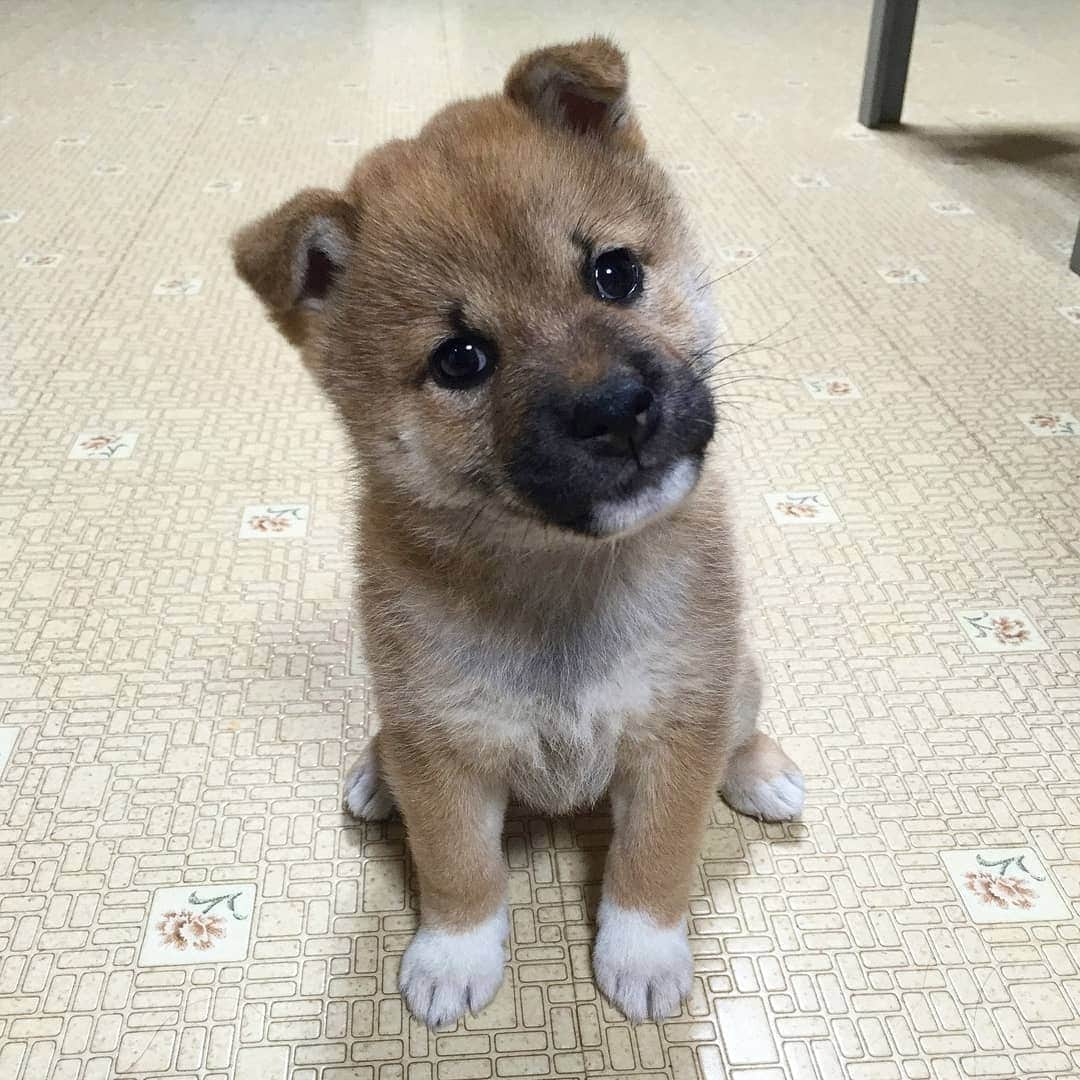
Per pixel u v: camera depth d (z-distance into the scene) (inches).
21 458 23.9
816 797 17.1
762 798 16.6
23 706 18.3
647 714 13.4
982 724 18.1
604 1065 13.8
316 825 16.7
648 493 11.9
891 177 38.2
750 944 15.1
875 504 22.8
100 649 19.4
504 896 15.2
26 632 19.7
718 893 15.7
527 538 12.5
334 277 13.2
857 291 30.6
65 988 14.5
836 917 15.4
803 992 14.5
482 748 13.5
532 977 14.8
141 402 25.9
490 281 11.9
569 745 13.5
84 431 24.8
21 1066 13.6
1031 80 48.4
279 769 17.5
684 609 13.3
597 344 11.6
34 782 17.1
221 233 33.7
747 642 16.4
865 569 21.2
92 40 55.1
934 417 25.4
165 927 15.2
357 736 18.1
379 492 13.4
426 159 12.9
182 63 51.4
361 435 13.1
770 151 40.6
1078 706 18.4
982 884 15.8
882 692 18.7
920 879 15.9
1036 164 39.2
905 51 41.4
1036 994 14.4
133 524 22.2
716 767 14.0
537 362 11.5
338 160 39.2
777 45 54.7
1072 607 20.2
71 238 33.4
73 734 17.9
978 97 46.3
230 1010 14.3
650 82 48.4
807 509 22.7
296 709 18.5
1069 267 31.8
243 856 16.2
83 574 20.9
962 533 22.0
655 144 41.0
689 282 13.8
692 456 12.3
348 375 13.1
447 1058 13.9
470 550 13.0
